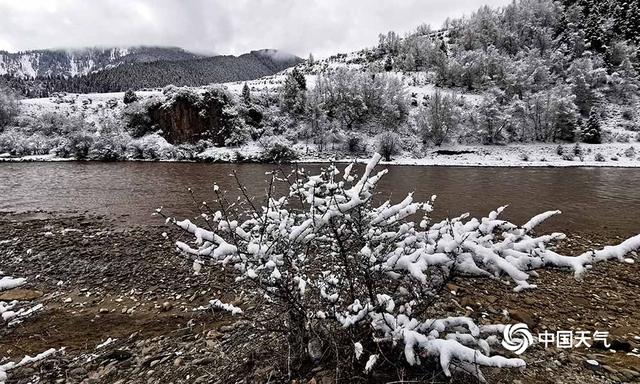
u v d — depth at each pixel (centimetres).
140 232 1332
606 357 431
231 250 322
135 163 4694
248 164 4641
